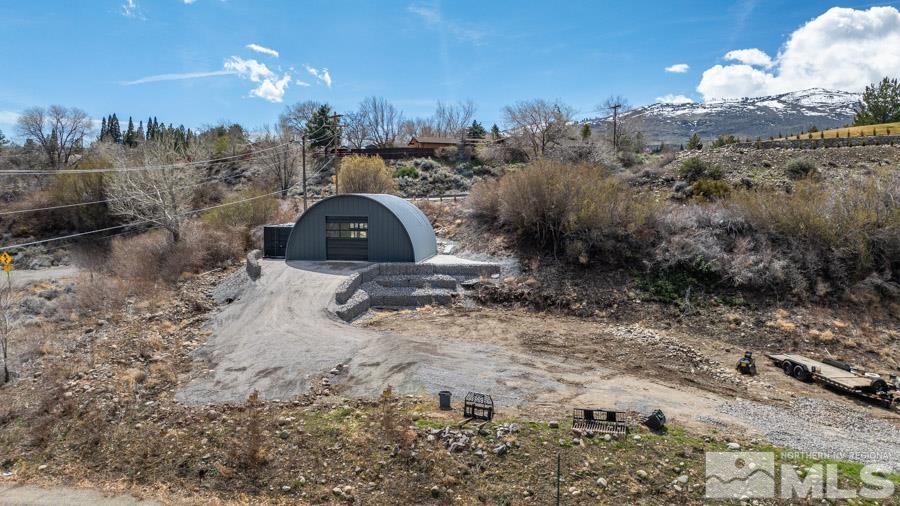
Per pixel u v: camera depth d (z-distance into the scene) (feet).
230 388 41.98
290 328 54.29
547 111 179.01
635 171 125.70
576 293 64.75
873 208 64.54
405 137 328.70
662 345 50.52
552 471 28.78
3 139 245.24
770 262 63.26
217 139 224.12
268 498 29.04
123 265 90.79
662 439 31.83
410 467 29.89
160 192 102.89
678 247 67.92
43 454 35.81
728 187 92.12
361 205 76.18
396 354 46.65
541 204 75.61
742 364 45.52
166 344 52.19
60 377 46.29
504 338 52.21
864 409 38.86
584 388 39.96
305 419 35.86
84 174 139.13
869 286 59.36
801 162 104.27
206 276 77.00
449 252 83.35
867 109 212.64
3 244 134.10
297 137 214.90
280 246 83.76
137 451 34.53
